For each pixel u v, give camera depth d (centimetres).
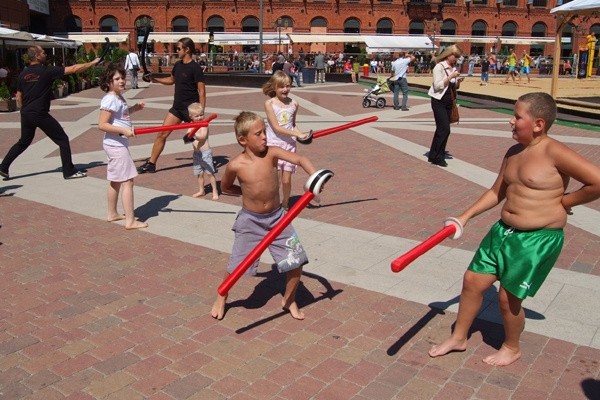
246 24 4872
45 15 4600
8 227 646
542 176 326
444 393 339
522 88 2714
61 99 2241
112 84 612
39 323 422
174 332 411
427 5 5044
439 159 1001
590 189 313
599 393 338
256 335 407
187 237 611
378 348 390
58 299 462
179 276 509
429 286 489
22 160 1043
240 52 4922
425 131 1409
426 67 4534
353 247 583
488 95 2191
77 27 4678
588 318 433
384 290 481
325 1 4912
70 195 789
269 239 353
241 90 2666
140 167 952
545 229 333
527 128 328
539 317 434
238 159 405
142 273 516
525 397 335
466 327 376
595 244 601
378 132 1388
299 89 2817
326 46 4981
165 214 696
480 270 354
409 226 654
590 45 3809
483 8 5188
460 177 914
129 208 634
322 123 1552
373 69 4325
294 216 354
